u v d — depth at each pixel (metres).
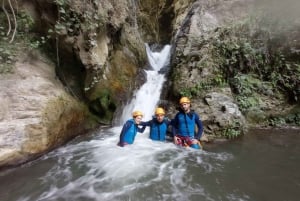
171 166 4.86
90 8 6.51
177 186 4.20
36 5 6.20
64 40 6.33
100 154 5.36
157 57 10.31
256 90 7.59
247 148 5.67
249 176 4.49
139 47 9.52
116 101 7.53
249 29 8.45
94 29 6.57
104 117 7.34
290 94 7.52
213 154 5.38
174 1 12.38
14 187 4.16
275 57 7.90
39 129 5.04
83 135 6.48
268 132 6.67
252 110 7.23
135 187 4.17
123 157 5.22
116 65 8.20
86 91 7.12
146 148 5.63
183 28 9.94
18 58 5.81
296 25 8.27
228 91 7.26
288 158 5.16
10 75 5.40
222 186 4.18
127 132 5.75
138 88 8.27
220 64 7.75
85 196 3.94
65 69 6.96
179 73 7.73
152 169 4.74
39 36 6.43
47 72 6.19
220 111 6.49
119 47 8.59
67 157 5.22
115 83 7.82
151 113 7.46
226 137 6.19
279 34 8.19
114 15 7.82
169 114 6.89
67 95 6.31
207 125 6.31
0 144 4.48
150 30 11.51
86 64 6.59
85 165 4.90
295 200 3.78
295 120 7.12
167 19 12.27
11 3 5.96
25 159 4.84
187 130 5.76
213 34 8.55
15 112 4.90
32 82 5.54
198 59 7.84
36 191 4.06
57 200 3.83
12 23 6.05
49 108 5.38
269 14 8.75
